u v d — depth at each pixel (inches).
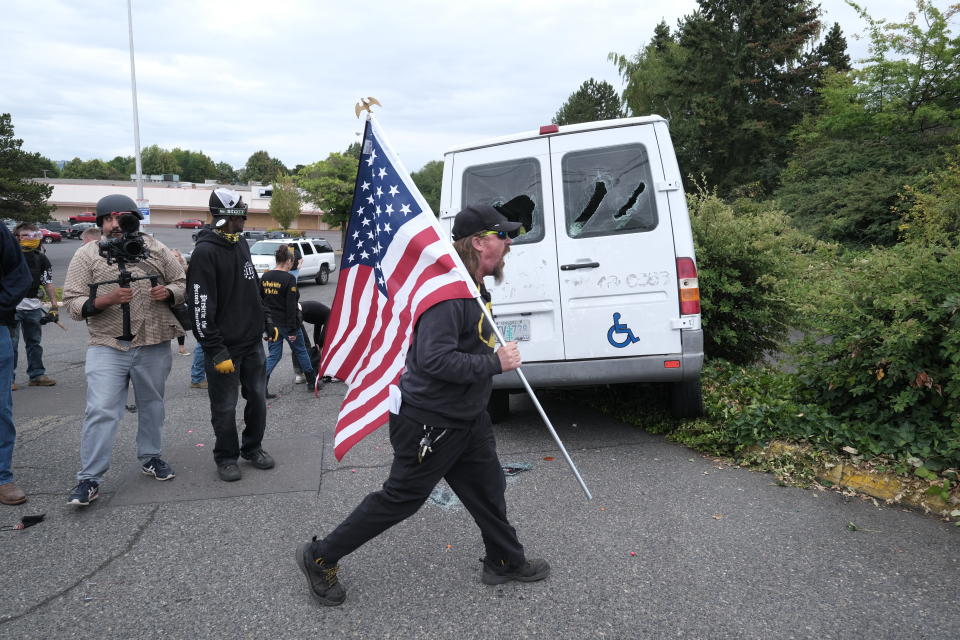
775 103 1227.2
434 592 113.0
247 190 3481.8
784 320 242.5
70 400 270.5
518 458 182.1
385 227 115.0
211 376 165.6
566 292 186.4
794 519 137.4
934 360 157.2
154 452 169.3
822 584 111.7
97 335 154.2
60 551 131.7
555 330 187.3
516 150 193.6
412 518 143.2
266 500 156.6
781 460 164.7
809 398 188.5
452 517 143.5
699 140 1216.2
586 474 167.8
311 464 181.9
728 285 237.9
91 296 150.4
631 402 226.8
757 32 1254.3
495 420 216.7
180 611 109.3
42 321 300.2
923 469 145.7
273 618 106.5
